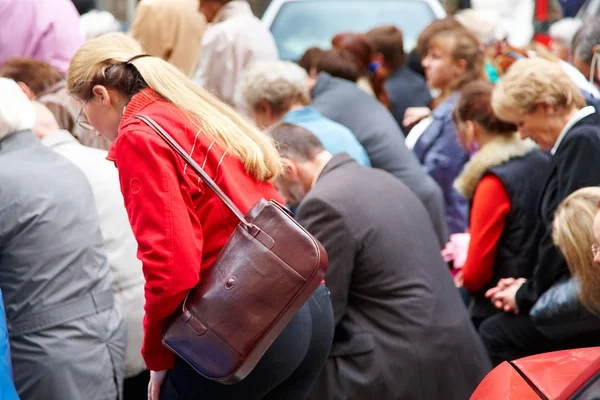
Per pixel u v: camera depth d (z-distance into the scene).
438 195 11.34
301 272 6.01
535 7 21.11
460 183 9.34
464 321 7.98
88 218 7.82
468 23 13.55
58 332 7.55
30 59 9.60
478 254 9.15
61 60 12.81
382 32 14.92
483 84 9.55
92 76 6.53
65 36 12.84
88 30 13.30
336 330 7.92
